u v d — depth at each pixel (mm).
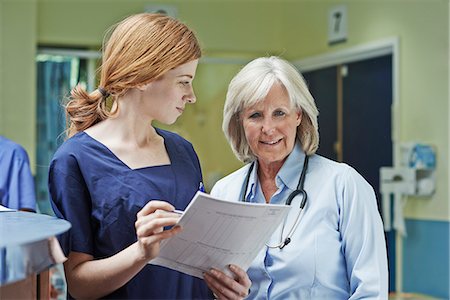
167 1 4703
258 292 1533
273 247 1526
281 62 1565
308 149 1623
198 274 1417
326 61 4488
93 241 1445
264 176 1657
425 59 3652
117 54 1435
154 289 1457
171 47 1396
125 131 1490
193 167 1599
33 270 996
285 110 1529
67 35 4484
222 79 4871
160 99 1428
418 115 3705
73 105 1531
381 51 4027
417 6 3703
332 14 4402
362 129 4195
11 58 4277
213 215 1274
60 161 1441
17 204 2398
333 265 1510
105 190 1434
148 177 1475
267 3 4945
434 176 3590
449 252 3457
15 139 4262
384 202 3816
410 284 3713
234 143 1657
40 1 4434
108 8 4559
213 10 4828
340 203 1544
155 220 1254
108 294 1417
